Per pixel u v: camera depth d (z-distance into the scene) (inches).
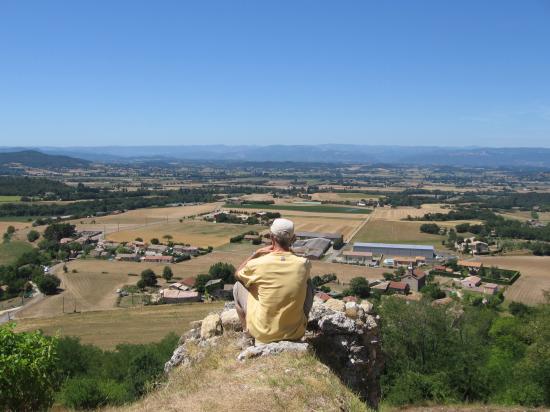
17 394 472.7
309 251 5132.9
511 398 888.3
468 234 6692.9
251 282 353.1
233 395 298.5
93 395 822.5
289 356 333.7
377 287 3654.0
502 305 3294.8
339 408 297.0
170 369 443.2
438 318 1144.2
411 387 886.4
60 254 4909.0
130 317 2630.4
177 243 5654.5
